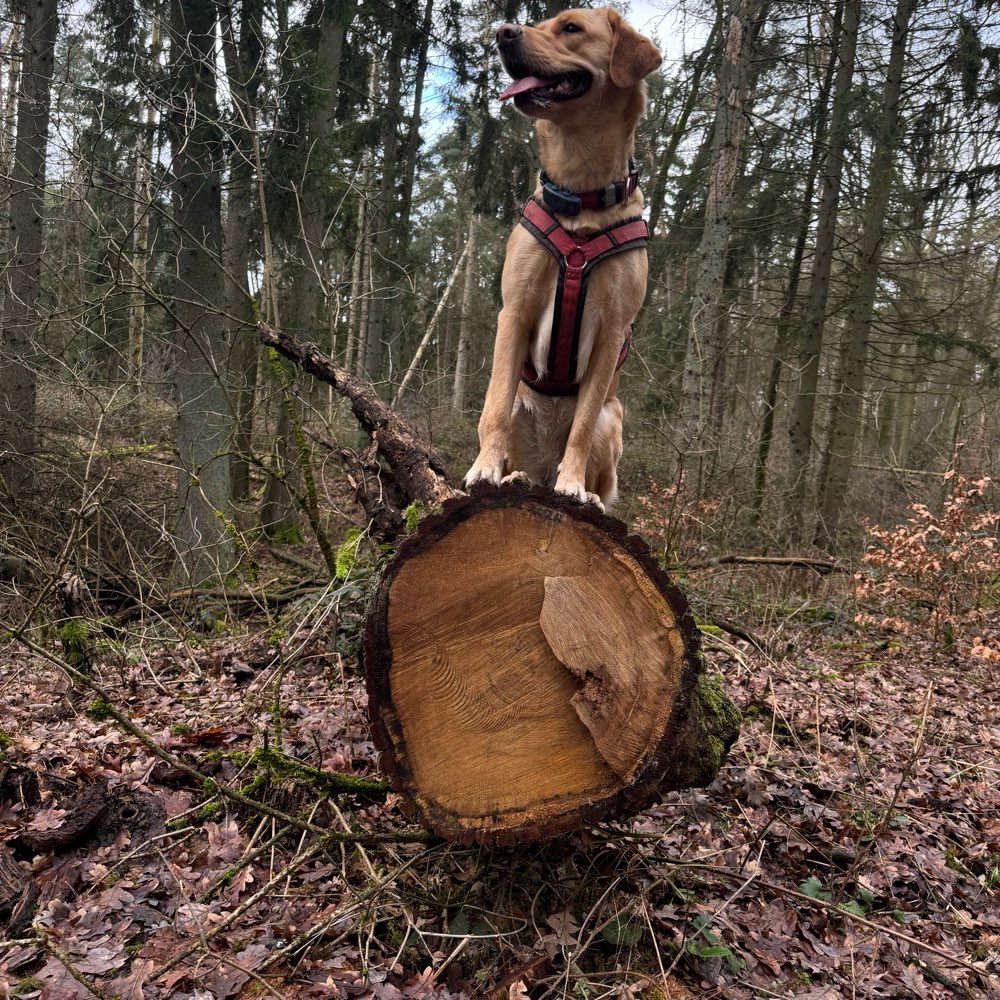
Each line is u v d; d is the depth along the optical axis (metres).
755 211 6.02
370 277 5.75
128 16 3.39
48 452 3.27
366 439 4.65
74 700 1.82
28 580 2.78
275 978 1.08
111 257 3.33
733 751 1.73
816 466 6.15
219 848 1.28
